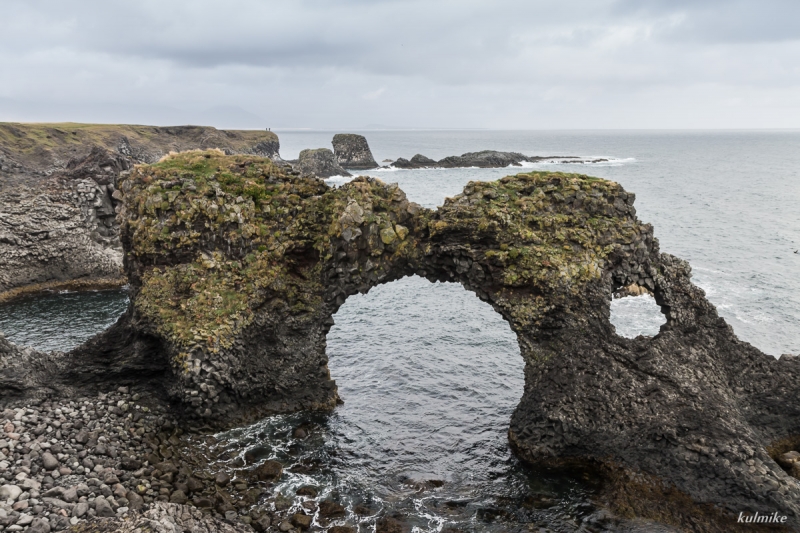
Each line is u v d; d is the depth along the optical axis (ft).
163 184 109.40
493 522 83.46
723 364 104.73
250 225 111.24
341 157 635.25
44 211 201.67
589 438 95.50
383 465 97.50
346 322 163.84
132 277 115.34
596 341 102.06
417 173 575.38
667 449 89.66
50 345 147.95
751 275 207.62
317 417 112.37
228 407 106.22
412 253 115.14
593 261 105.91
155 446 93.91
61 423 91.50
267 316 111.14
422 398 120.88
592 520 83.87
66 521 71.20
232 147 518.37
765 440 97.35
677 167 652.48
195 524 76.18
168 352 104.01
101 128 425.69
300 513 83.35
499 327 160.86
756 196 399.24
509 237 107.55
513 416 106.52
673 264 114.73
